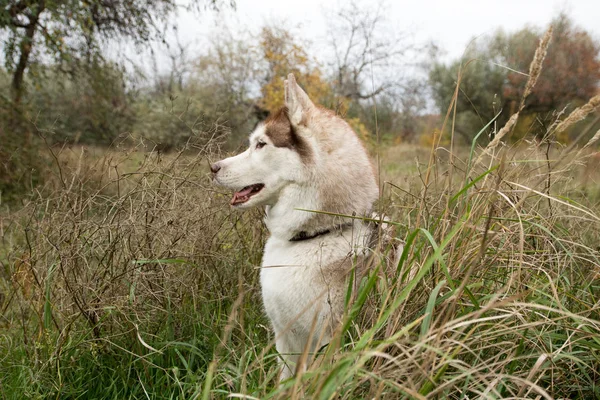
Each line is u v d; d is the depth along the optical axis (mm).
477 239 2564
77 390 2811
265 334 3480
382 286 2336
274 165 2975
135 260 2998
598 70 19672
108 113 12203
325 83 19594
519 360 2330
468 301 2443
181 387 2709
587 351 2400
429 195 3410
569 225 3594
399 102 23938
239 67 20953
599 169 4133
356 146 3039
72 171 3711
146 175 3406
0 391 2668
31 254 3238
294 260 2852
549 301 2383
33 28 9508
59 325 3078
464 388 1938
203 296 3521
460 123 23203
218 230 3738
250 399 1955
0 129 7695
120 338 3094
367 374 1740
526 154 3322
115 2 10891
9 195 6137
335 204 2889
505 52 22500
